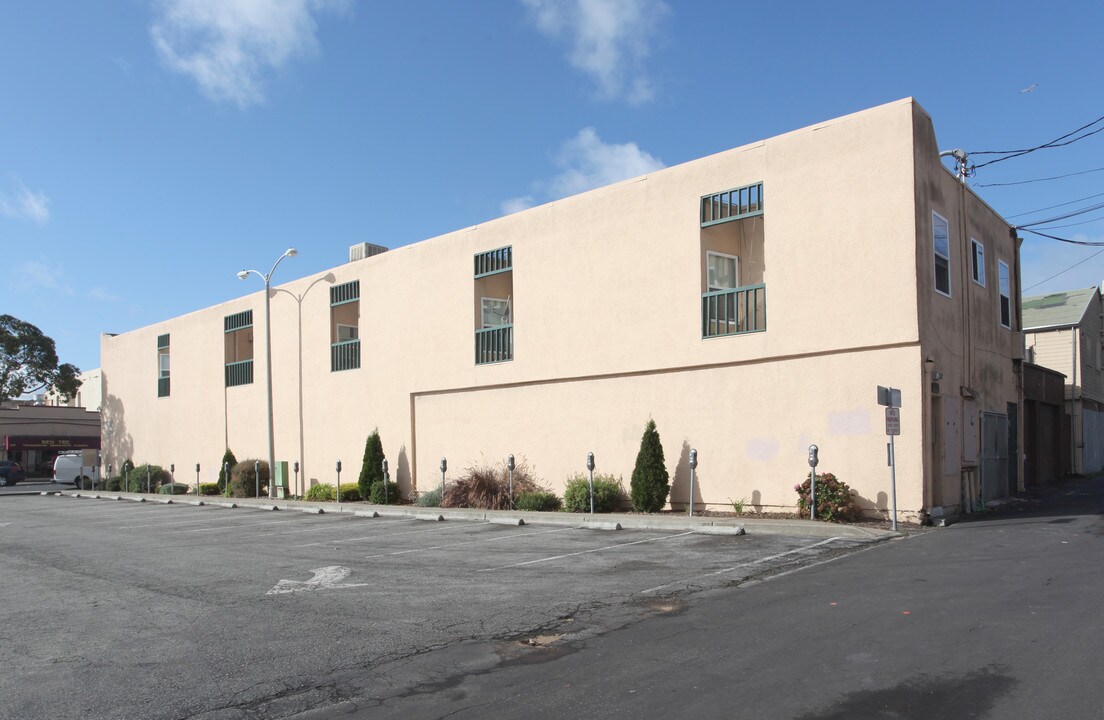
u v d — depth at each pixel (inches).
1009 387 758.5
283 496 1117.1
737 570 403.2
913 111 556.4
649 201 706.2
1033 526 520.4
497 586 380.2
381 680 240.7
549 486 780.0
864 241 571.2
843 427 580.7
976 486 646.5
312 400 1083.9
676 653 255.9
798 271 604.7
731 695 213.8
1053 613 282.0
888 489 557.3
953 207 631.2
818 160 598.5
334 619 319.6
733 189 647.8
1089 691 204.1
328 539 597.0
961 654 239.5
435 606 339.0
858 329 570.9
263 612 336.2
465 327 868.0
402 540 574.9
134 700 228.7
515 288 815.1
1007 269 770.8
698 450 667.4
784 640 264.2
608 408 735.1
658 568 417.1
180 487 1318.9
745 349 632.4
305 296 1109.1
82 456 1870.1
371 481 947.3
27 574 465.4
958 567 380.8
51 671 258.4
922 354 550.9
